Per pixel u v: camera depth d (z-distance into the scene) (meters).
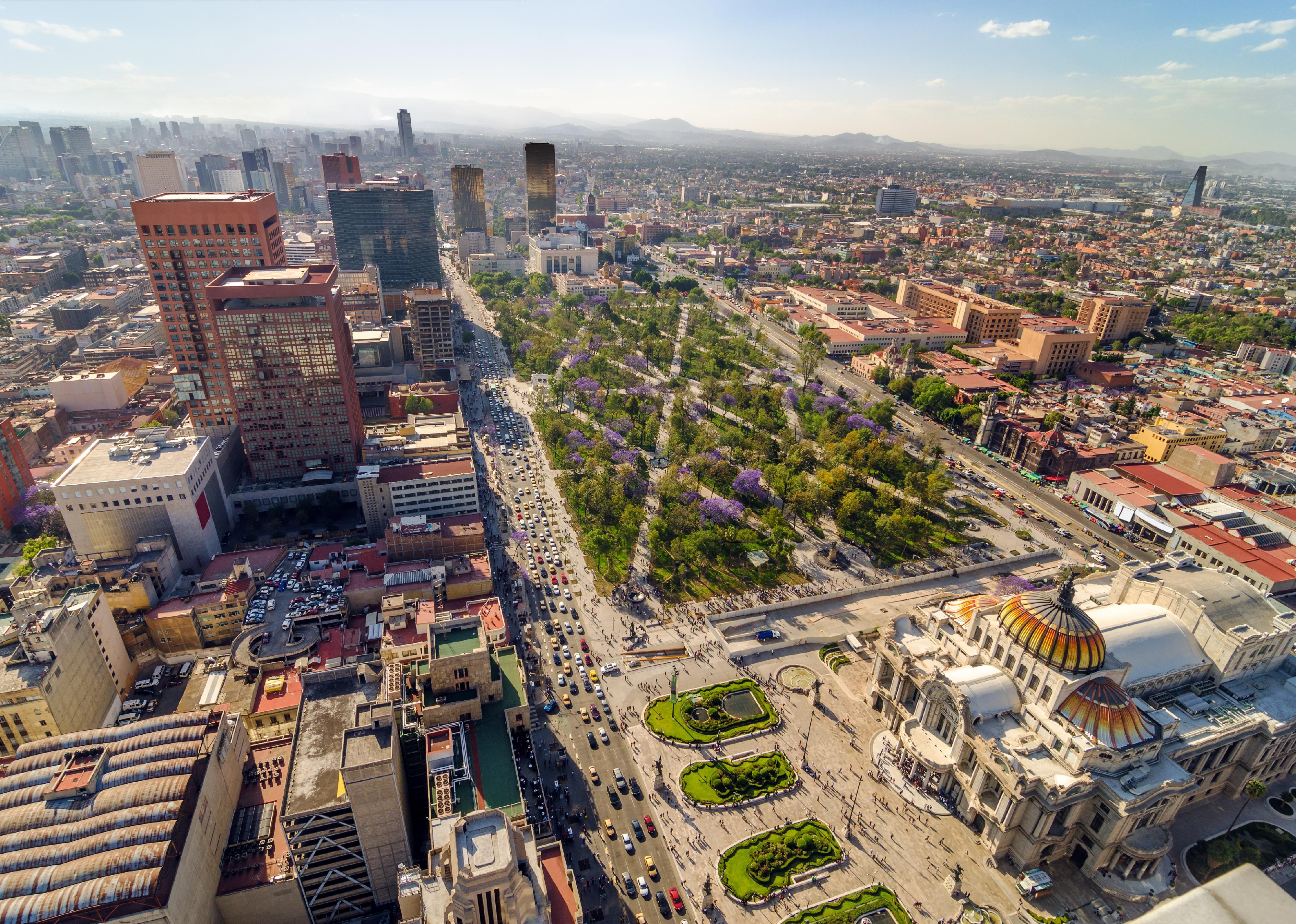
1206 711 192.88
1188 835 183.25
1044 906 164.88
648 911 161.00
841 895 165.38
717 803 186.25
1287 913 36.09
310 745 164.38
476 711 190.62
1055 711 180.38
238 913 154.12
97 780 147.75
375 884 162.62
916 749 191.75
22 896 126.75
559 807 184.00
